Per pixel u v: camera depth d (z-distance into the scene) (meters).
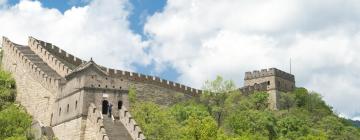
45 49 112.38
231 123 120.88
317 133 129.88
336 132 142.50
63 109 85.00
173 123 99.50
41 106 95.62
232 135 111.88
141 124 94.25
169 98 129.62
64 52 118.44
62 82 90.06
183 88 134.75
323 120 147.50
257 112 127.62
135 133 74.94
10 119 84.06
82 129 77.94
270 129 123.94
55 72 103.69
